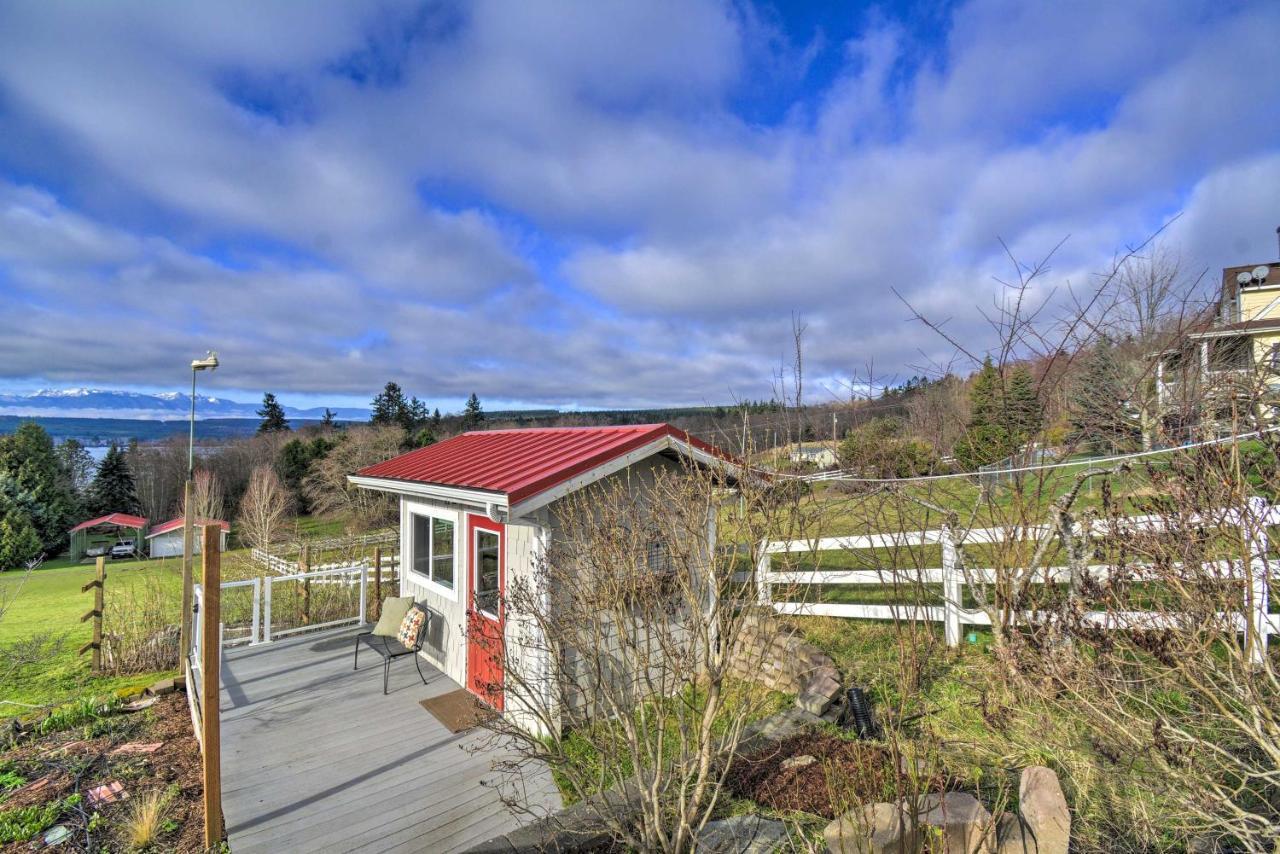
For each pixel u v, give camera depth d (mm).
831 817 3707
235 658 8078
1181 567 3014
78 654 10141
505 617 5773
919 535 5641
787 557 4281
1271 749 2545
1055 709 4227
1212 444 3213
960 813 3291
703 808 4035
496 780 4930
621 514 4816
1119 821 3373
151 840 4289
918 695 4859
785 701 5473
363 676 7340
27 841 4352
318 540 24812
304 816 4504
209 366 8297
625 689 3957
